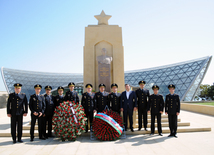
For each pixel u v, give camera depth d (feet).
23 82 164.35
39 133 22.25
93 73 36.55
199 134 23.58
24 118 38.58
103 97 25.63
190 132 24.86
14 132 20.53
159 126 24.00
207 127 25.70
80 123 21.77
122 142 20.24
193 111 56.75
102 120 21.77
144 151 16.76
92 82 36.32
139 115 25.30
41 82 166.71
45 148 18.12
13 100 20.97
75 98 25.84
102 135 20.89
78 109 22.52
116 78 36.55
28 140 21.75
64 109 21.97
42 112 22.20
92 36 37.81
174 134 22.65
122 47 37.70
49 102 24.03
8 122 35.65
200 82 129.80
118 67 36.94
